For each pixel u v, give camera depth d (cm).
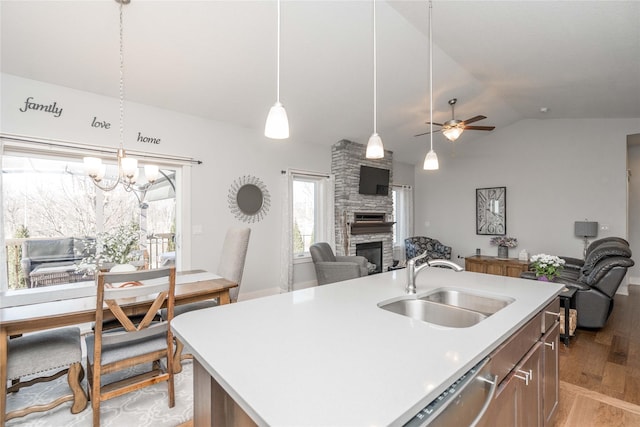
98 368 179
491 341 106
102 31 261
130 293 186
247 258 456
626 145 512
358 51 336
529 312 140
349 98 429
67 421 191
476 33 295
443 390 80
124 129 350
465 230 686
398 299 168
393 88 423
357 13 283
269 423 64
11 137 285
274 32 289
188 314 137
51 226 327
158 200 392
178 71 321
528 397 138
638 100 411
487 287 189
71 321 187
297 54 324
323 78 373
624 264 326
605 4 215
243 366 89
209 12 259
